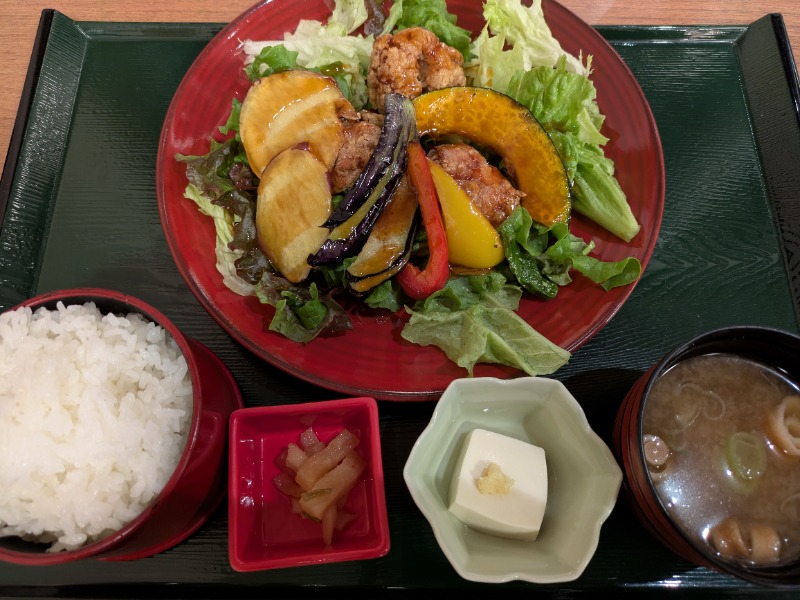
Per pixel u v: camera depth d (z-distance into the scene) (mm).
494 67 406
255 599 314
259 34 415
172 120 384
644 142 392
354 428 338
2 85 442
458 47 417
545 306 365
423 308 353
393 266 347
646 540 323
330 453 319
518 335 348
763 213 405
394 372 339
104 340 294
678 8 460
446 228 353
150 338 299
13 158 400
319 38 410
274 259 360
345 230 344
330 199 360
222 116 402
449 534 279
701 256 392
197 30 448
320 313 339
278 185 358
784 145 419
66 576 317
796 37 456
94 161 413
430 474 307
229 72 406
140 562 319
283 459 329
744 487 298
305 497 304
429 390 328
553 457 318
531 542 295
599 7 461
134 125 422
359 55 412
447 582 313
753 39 448
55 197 405
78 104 428
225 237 370
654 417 310
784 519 292
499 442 303
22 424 273
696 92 438
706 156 421
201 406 277
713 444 306
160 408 288
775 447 304
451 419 312
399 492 331
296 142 368
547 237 373
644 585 315
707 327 374
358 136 365
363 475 323
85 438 274
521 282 361
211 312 344
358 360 343
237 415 304
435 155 368
